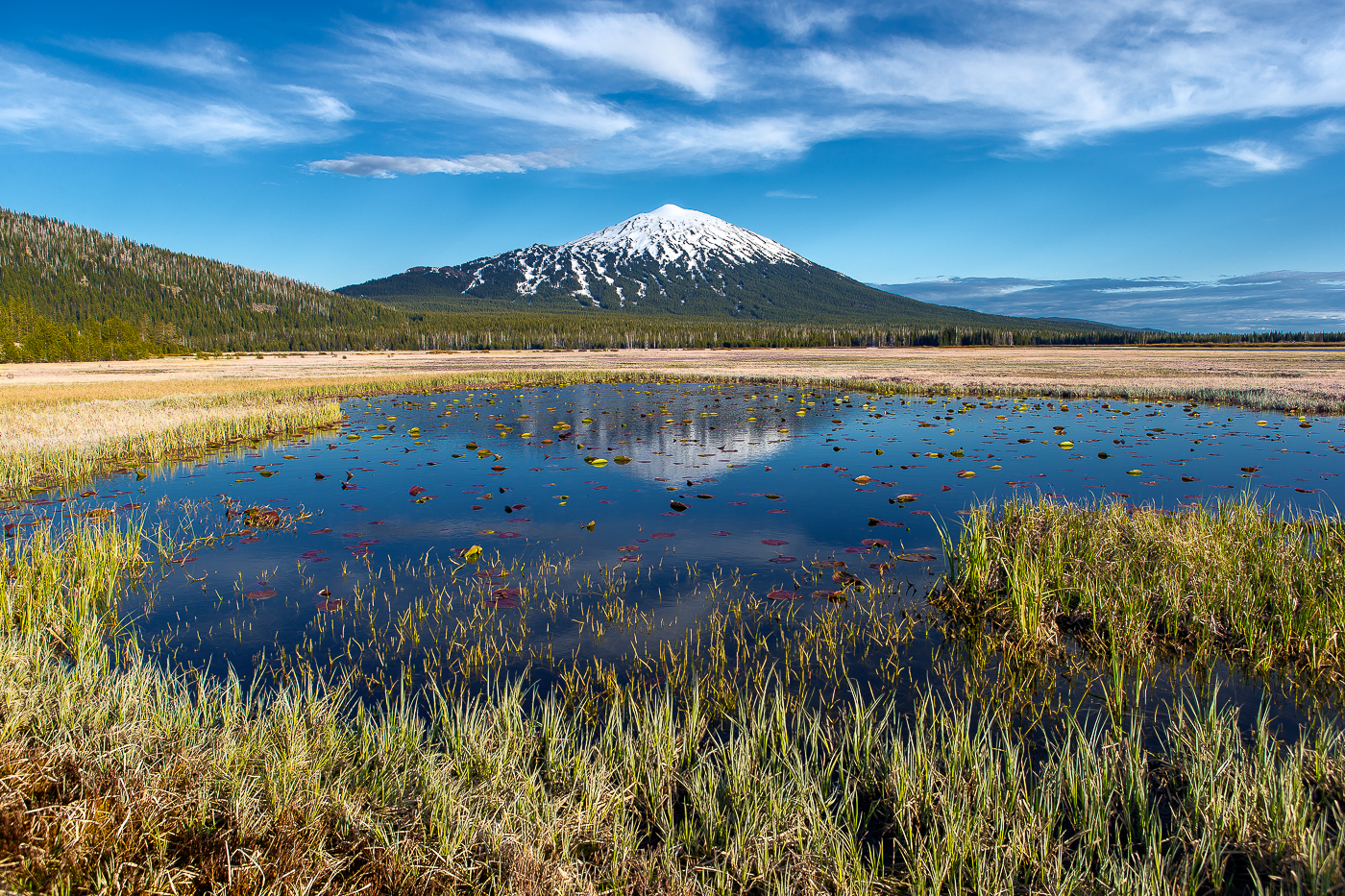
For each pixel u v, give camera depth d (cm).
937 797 304
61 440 1353
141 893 235
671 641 514
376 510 916
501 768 321
